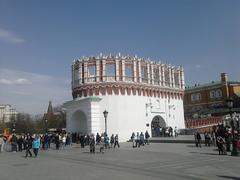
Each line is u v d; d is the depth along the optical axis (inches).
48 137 1800.0
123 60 2471.7
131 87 2468.0
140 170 807.1
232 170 765.3
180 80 2947.8
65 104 2546.8
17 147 1711.4
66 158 1210.0
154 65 2687.0
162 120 2714.1
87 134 2193.7
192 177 679.7
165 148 1541.6
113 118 2368.4
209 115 3339.1
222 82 3941.9
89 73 2486.5
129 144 2018.9
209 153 1205.1
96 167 886.4
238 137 1183.6
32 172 803.4
